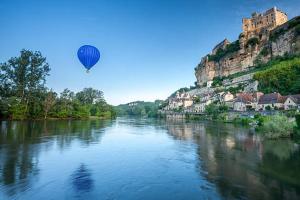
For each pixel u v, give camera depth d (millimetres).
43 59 97875
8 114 93000
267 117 62375
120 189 18578
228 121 88875
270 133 45750
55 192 17844
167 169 24047
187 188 18734
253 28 163125
